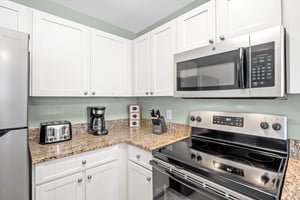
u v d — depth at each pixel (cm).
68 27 151
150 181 132
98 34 172
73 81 154
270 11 94
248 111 131
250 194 74
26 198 100
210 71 117
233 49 103
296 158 107
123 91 194
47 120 166
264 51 90
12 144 95
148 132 190
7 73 93
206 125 150
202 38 128
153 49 171
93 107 183
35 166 111
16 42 96
